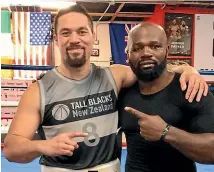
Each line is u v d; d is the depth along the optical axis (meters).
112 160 1.75
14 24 7.51
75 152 1.69
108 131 1.75
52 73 1.77
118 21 9.13
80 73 1.75
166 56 1.65
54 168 1.71
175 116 1.63
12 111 6.29
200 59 7.79
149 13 8.45
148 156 1.66
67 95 1.72
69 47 1.67
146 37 1.59
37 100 1.68
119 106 1.81
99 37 9.11
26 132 1.58
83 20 1.68
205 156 1.48
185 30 7.68
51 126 1.71
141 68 1.62
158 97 1.67
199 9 7.68
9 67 4.09
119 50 9.06
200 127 1.55
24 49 7.59
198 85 1.61
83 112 1.72
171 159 1.64
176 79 1.69
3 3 6.99
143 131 1.49
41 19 7.55
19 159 1.54
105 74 1.83
